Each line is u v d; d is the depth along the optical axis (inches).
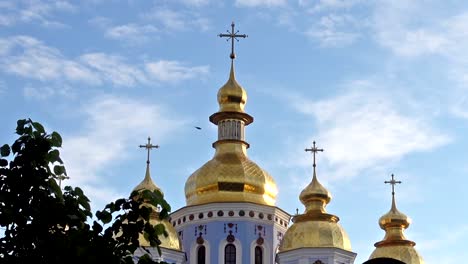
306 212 2701.8
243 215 2738.7
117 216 909.2
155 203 919.0
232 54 3019.2
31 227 883.4
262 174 2832.2
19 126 925.8
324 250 2583.7
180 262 2566.4
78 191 922.7
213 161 2849.4
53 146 926.4
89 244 862.5
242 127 2928.2
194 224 2755.9
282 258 2613.2
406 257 2935.5
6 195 896.3
